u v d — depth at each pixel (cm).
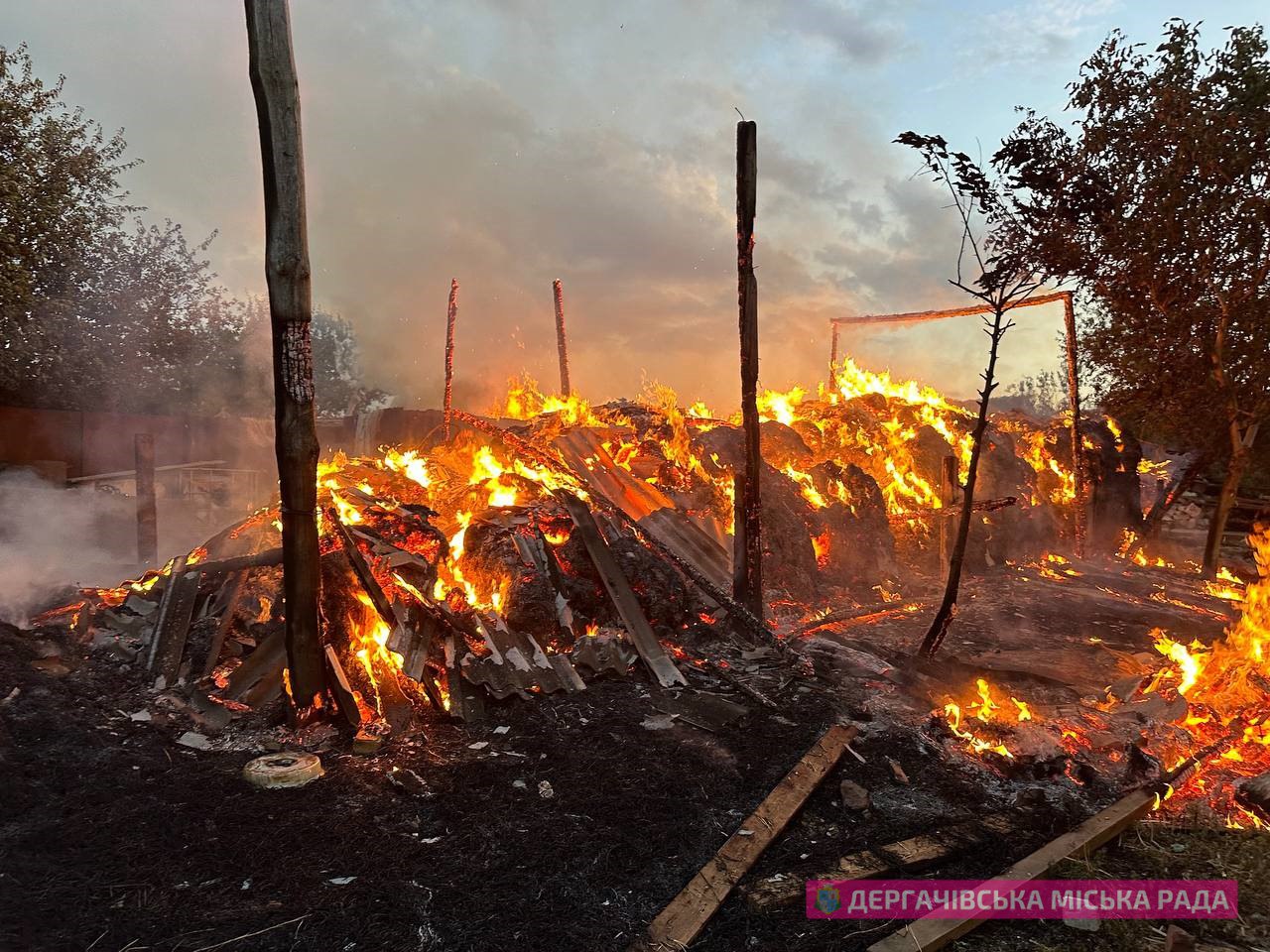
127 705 526
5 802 400
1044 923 350
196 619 612
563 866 383
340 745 495
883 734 546
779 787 459
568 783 459
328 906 345
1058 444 1442
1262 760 543
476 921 340
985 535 1163
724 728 543
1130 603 1009
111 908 337
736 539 745
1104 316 1370
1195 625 901
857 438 1266
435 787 451
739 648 695
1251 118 1116
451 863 382
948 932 330
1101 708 623
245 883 361
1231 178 1138
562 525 725
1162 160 1178
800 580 933
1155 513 1470
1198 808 465
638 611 672
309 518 507
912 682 646
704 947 331
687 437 1052
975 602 963
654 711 565
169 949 315
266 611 619
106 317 1611
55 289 1483
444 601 643
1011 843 416
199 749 488
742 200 704
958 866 396
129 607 629
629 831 415
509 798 442
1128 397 1327
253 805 425
